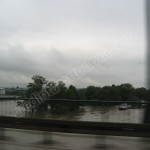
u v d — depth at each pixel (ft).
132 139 31.71
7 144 30.27
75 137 32.81
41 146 29.35
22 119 37.42
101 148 28.43
